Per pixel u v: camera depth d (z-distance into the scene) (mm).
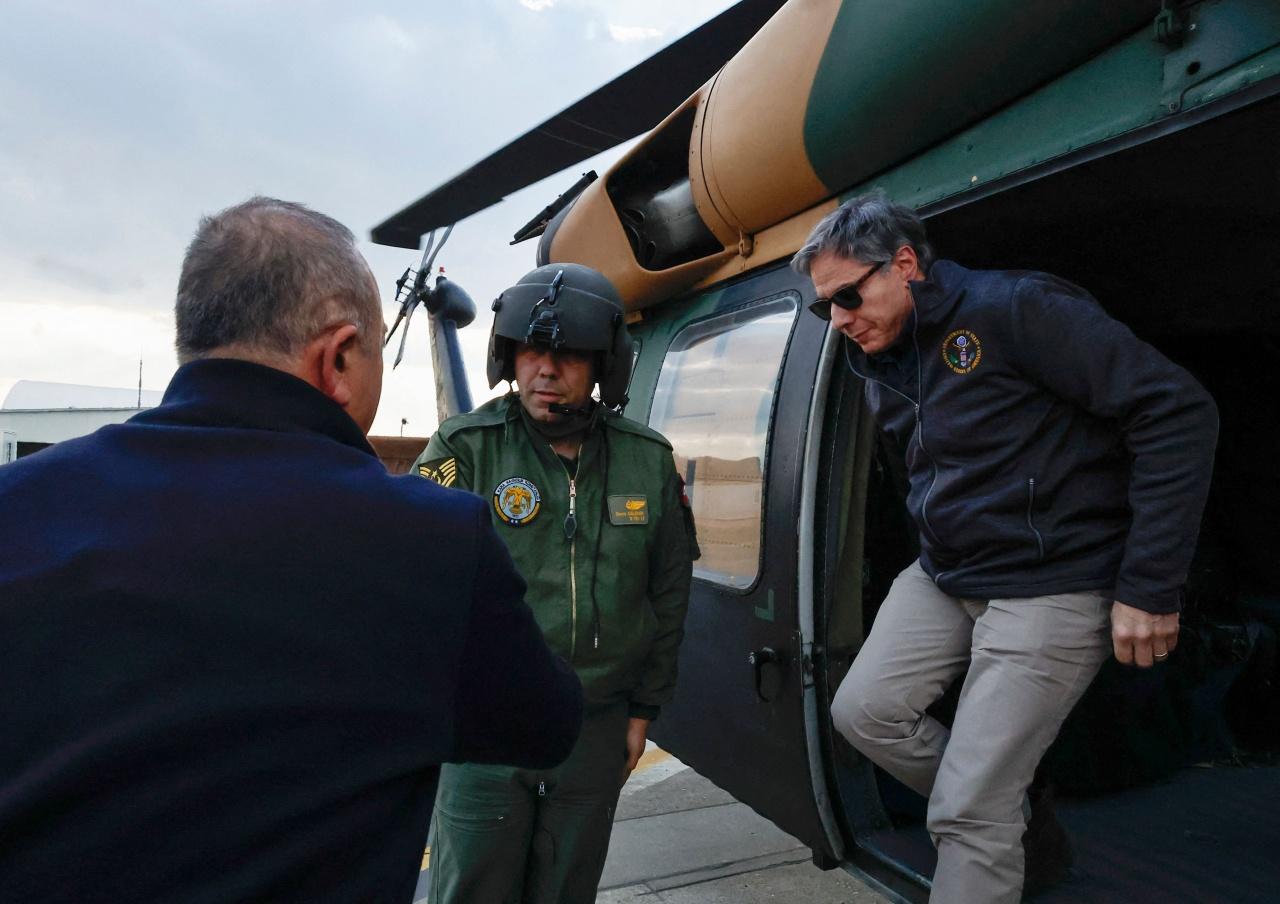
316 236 895
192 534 737
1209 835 2379
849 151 2137
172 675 697
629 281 3016
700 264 2783
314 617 746
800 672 2152
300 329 865
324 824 719
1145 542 1461
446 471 1722
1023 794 1622
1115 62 1565
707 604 2588
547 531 1692
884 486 2660
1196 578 3080
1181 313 2844
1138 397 1461
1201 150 1618
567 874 1687
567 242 3330
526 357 1705
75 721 672
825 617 2152
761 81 2330
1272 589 3057
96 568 710
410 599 786
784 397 2295
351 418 887
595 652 1660
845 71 2014
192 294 871
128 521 738
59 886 650
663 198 2975
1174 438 1443
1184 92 1428
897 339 1760
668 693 1854
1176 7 1410
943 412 1697
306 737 724
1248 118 1445
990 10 1646
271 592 738
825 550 2158
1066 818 2506
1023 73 1696
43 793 647
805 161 2258
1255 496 3082
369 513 794
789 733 2197
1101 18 1521
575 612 1646
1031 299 1557
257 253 862
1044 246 2291
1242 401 3111
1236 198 1904
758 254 2613
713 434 2652
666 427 2945
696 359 2850
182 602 712
